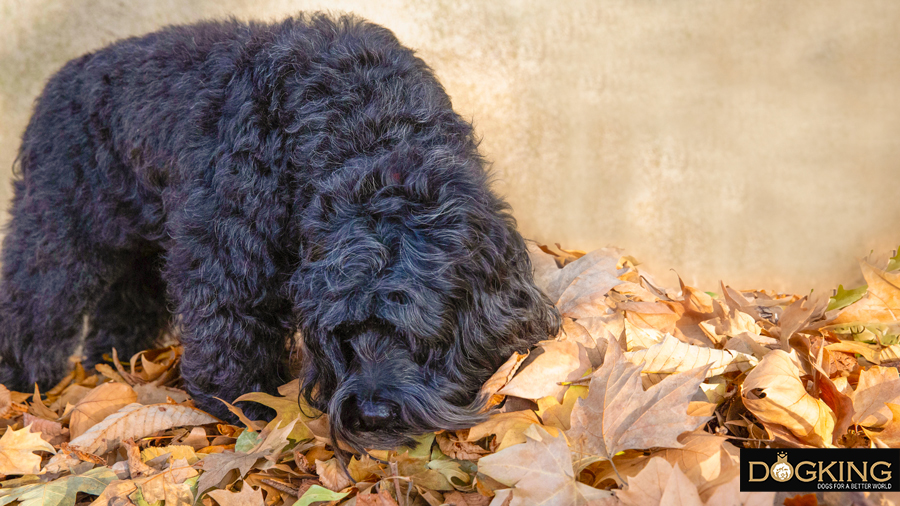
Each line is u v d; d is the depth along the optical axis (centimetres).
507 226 201
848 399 184
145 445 220
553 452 165
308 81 210
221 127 220
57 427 235
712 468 162
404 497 178
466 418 183
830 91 464
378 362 178
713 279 449
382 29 247
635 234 465
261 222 209
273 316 225
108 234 280
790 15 465
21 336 289
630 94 462
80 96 277
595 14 453
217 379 225
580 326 214
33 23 409
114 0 414
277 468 198
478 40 443
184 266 223
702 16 461
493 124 450
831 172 465
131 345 340
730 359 207
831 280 440
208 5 422
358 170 185
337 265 176
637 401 178
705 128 466
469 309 182
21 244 283
